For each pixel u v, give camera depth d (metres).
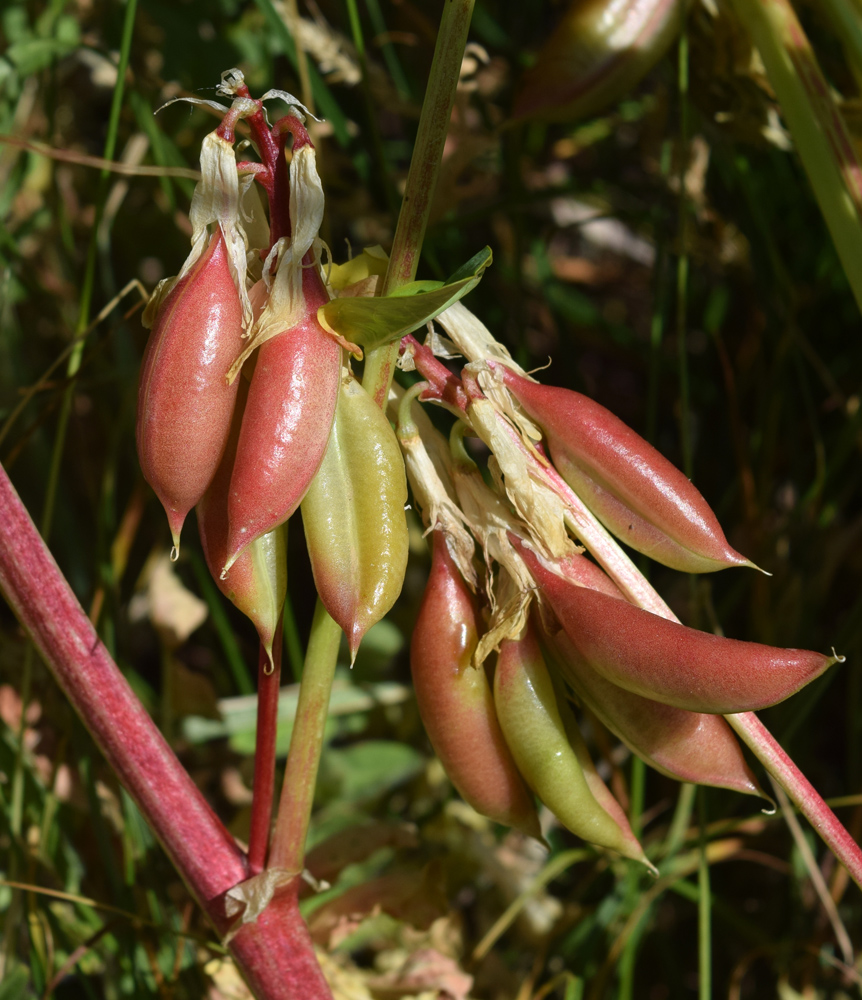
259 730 0.34
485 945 0.43
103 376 0.49
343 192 0.55
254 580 0.32
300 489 0.30
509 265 0.58
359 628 0.31
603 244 0.72
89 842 0.43
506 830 0.49
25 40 0.46
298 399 0.30
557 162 0.68
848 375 0.54
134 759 0.34
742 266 0.53
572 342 0.51
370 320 0.30
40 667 0.45
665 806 0.45
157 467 0.31
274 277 0.31
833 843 0.33
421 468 0.33
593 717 0.43
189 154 0.56
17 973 0.39
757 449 0.50
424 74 0.59
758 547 0.48
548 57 0.41
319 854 0.42
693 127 0.45
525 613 0.33
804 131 0.38
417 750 0.50
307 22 0.48
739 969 0.43
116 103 0.39
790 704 0.43
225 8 0.55
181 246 0.51
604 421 0.32
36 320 0.55
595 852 0.43
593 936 0.43
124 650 0.46
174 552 0.31
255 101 0.30
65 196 0.56
